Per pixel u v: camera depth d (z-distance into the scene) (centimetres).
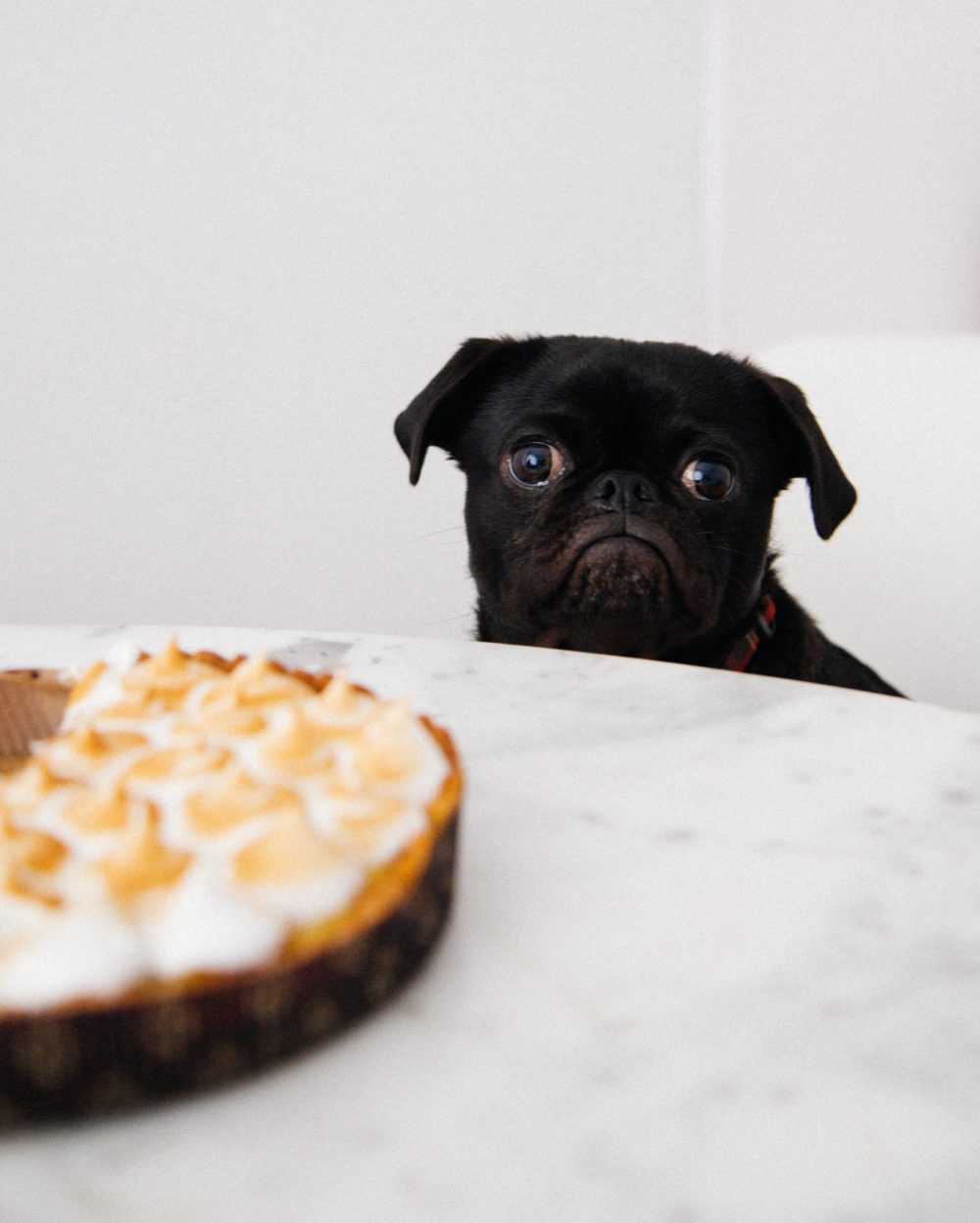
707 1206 16
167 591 95
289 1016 18
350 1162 17
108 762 22
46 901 17
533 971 22
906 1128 18
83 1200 16
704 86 91
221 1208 16
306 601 97
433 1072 19
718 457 53
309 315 92
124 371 91
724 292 90
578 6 90
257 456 94
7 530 92
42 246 88
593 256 94
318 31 88
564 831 27
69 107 86
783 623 58
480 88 90
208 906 17
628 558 50
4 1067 16
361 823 20
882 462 63
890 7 87
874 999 21
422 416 54
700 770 30
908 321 93
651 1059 19
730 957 22
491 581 56
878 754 31
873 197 90
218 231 90
